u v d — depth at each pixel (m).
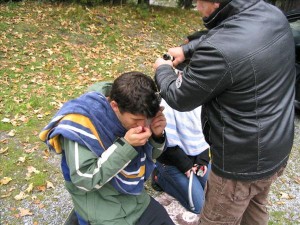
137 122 1.68
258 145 1.69
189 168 2.82
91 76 5.55
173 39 7.67
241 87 1.60
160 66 1.81
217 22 1.68
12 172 3.31
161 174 2.94
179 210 2.91
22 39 6.40
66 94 4.89
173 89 1.70
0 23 6.76
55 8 7.80
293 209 3.15
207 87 1.59
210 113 1.77
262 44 1.56
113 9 8.35
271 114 1.68
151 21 8.30
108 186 1.88
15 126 4.03
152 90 1.65
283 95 1.74
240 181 1.81
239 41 1.54
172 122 2.76
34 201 3.00
